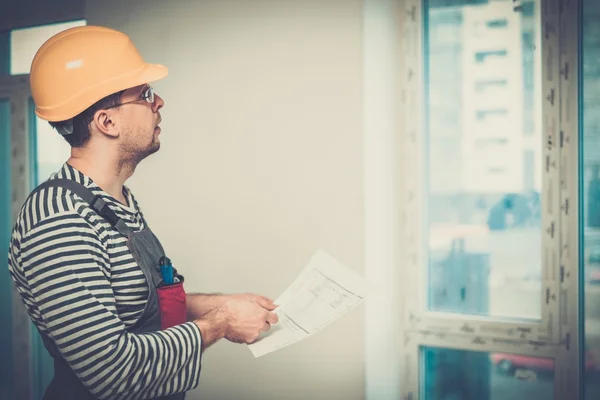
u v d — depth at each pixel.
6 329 2.46
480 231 1.61
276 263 1.75
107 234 0.91
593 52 1.44
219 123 1.81
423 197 1.65
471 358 1.62
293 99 1.71
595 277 1.46
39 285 0.82
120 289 0.92
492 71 1.57
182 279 1.04
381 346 1.65
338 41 1.65
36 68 0.94
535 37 1.51
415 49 1.60
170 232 1.90
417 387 1.65
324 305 1.01
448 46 1.61
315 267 1.15
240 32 1.77
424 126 1.65
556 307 1.48
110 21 1.96
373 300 1.64
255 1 1.75
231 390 1.81
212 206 1.83
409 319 1.65
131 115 0.98
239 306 0.99
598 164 1.45
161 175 1.90
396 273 1.65
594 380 1.48
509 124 1.56
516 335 1.53
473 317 1.58
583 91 1.45
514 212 1.57
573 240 1.45
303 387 1.71
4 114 2.42
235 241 1.80
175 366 0.88
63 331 0.81
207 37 1.82
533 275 1.55
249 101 1.77
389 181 1.64
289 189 1.73
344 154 1.66
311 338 1.70
